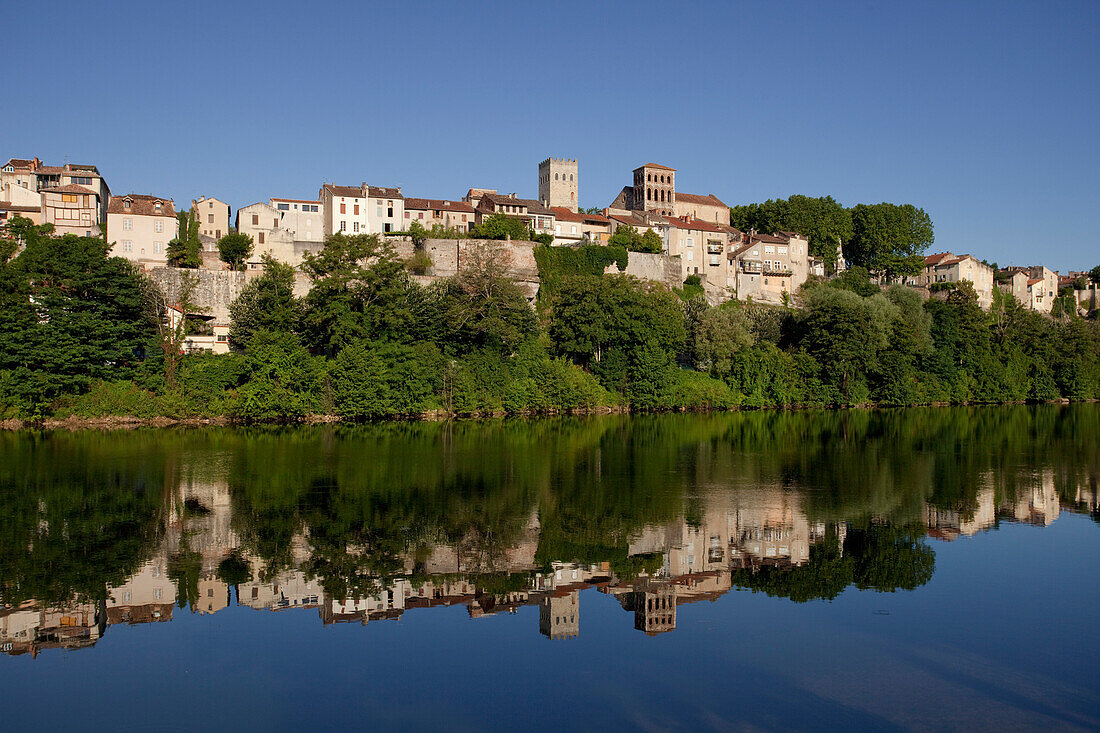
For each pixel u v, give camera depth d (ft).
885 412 375.86
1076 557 123.34
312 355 317.22
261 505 151.43
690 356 405.59
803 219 629.92
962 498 164.96
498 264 372.79
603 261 447.42
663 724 74.28
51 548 123.03
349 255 320.09
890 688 81.00
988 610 101.35
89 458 204.44
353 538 130.21
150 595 104.58
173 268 347.77
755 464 205.36
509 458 211.61
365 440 247.70
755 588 109.29
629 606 103.24
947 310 446.60
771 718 75.25
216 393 296.10
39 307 282.36
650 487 173.27
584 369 371.35
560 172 609.42
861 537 134.41
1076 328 481.87
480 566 117.80
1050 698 78.69
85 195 397.39
